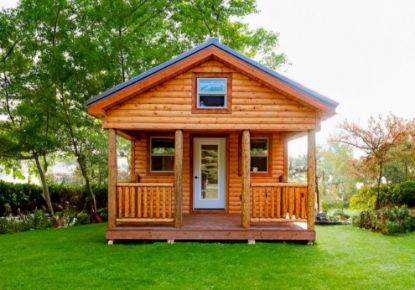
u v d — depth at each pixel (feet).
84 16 51.49
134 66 52.65
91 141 53.42
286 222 31.76
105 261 24.08
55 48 46.09
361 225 40.06
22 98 47.75
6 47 48.29
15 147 46.01
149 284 19.54
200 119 29.99
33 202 55.01
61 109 48.06
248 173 29.99
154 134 39.63
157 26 58.49
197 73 30.27
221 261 23.93
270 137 39.88
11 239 33.12
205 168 40.01
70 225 44.86
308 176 29.99
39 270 22.15
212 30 62.95
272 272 21.59
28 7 46.47
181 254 25.68
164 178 39.52
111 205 29.66
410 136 50.29
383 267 22.77
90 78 49.34
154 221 29.91
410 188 45.93
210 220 33.96
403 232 35.94
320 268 22.44
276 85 29.27
